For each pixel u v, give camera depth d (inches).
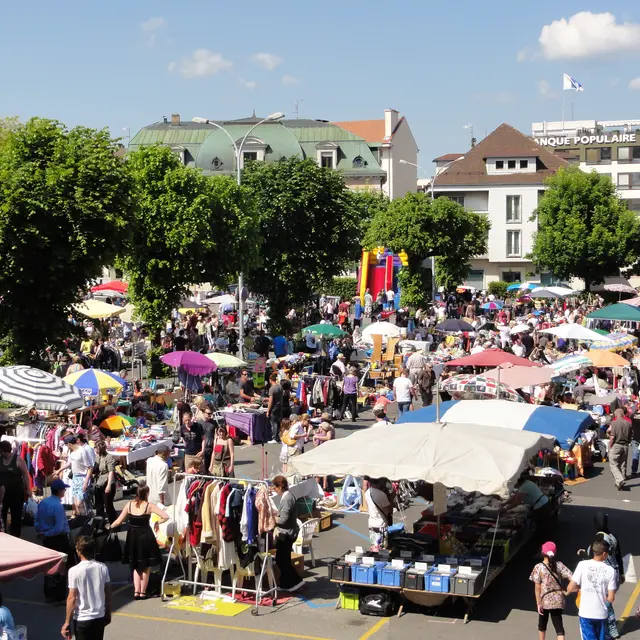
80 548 426.9
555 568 466.0
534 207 3452.3
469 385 871.1
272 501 553.0
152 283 1380.4
